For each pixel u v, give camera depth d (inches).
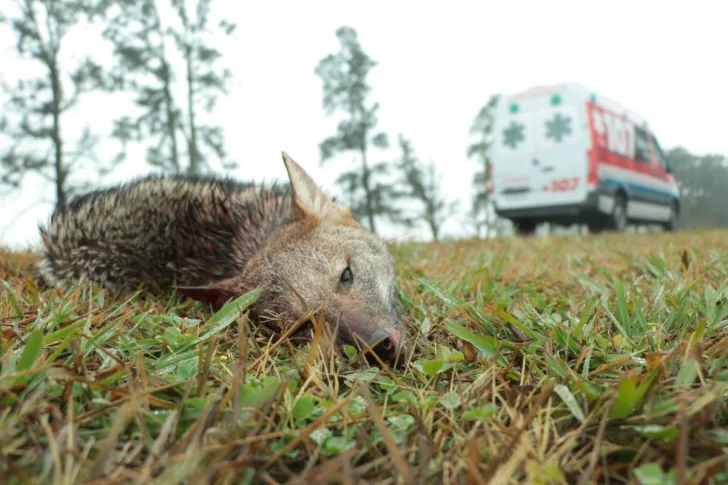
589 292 90.0
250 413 43.9
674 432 39.9
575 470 39.9
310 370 53.5
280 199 112.1
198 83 629.9
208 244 99.7
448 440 44.2
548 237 254.8
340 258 85.2
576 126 370.9
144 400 45.0
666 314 71.2
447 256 161.8
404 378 57.7
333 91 749.9
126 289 100.2
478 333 71.4
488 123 868.6
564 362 55.7
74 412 44.3
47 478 36.4
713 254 114.8
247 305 73.7
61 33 567.5
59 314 63.0
